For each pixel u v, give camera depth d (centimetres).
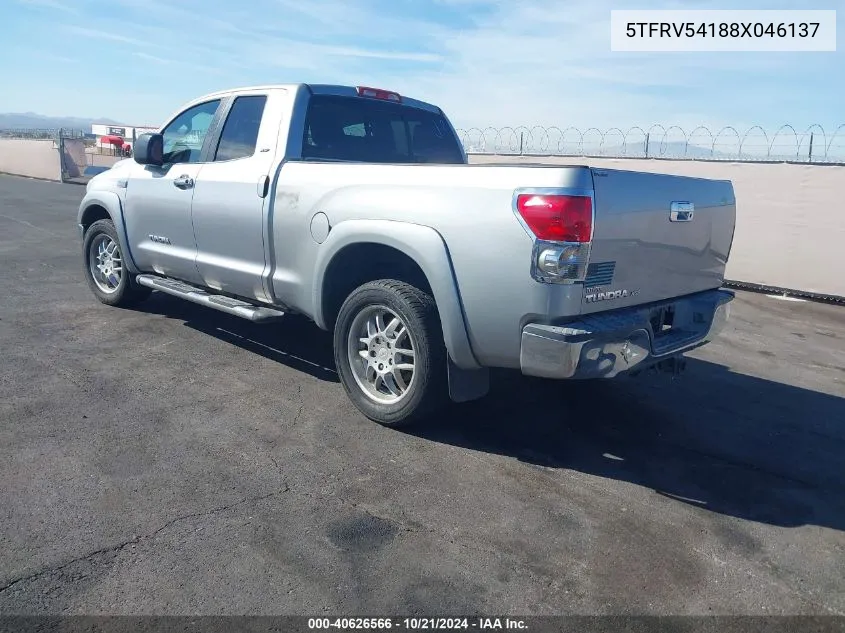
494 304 374
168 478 368
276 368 548
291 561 303
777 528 356
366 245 441
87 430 420
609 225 365
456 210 384
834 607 295
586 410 504
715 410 523
